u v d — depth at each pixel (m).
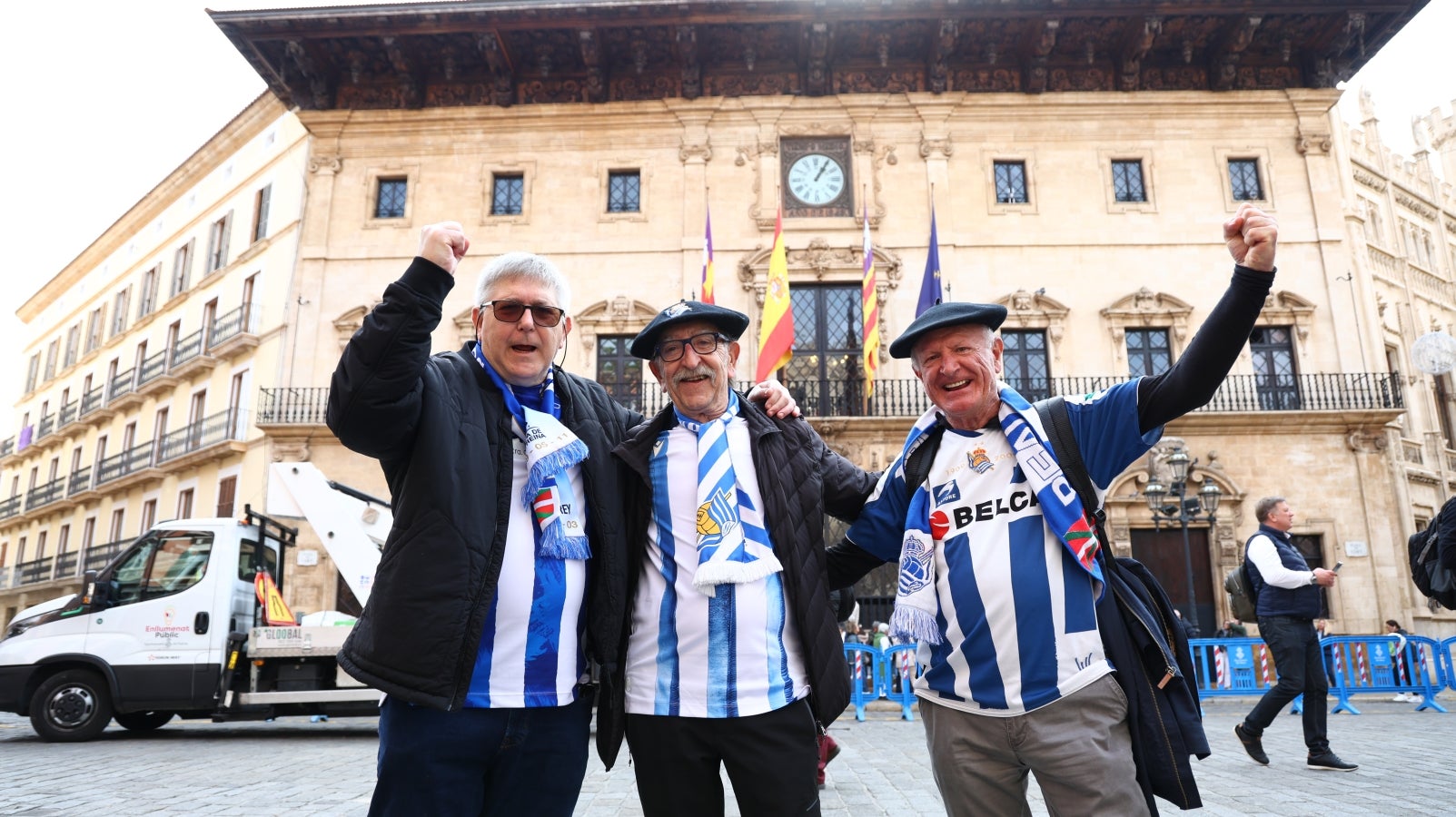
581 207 20.48
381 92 21.38
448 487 2.26
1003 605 2.48
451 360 2.52
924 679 2.71
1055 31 19.67
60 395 34.09
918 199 20.12
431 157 20.95
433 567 2.20
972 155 20.39
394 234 20.50
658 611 2.57
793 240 20.00
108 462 27.78
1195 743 2.33
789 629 2.58
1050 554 2.48
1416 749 7.45
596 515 2.60
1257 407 18.95
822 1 19.28
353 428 2.16
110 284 32.25
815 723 2.57
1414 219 26.05
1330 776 6.03
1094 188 20.20
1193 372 2.31
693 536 2.60
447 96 21.34
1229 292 2.27
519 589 2.37
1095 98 20.50
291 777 6.59
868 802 5.33
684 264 19.89
